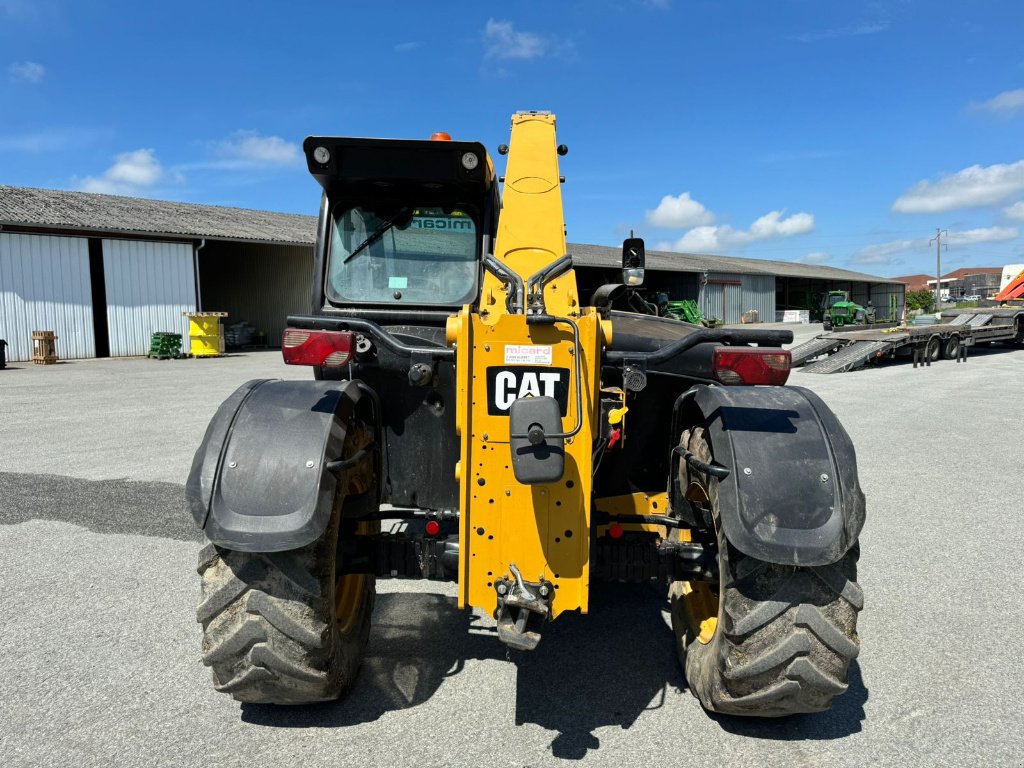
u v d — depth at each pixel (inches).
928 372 749.3
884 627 152.5
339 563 118.7
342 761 104.4
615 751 107.4
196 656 136.4
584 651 141.6
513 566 102.9
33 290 877.2
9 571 180.2
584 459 103.6
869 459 321.7
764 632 99.3
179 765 103.2
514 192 138.3
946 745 110.0
